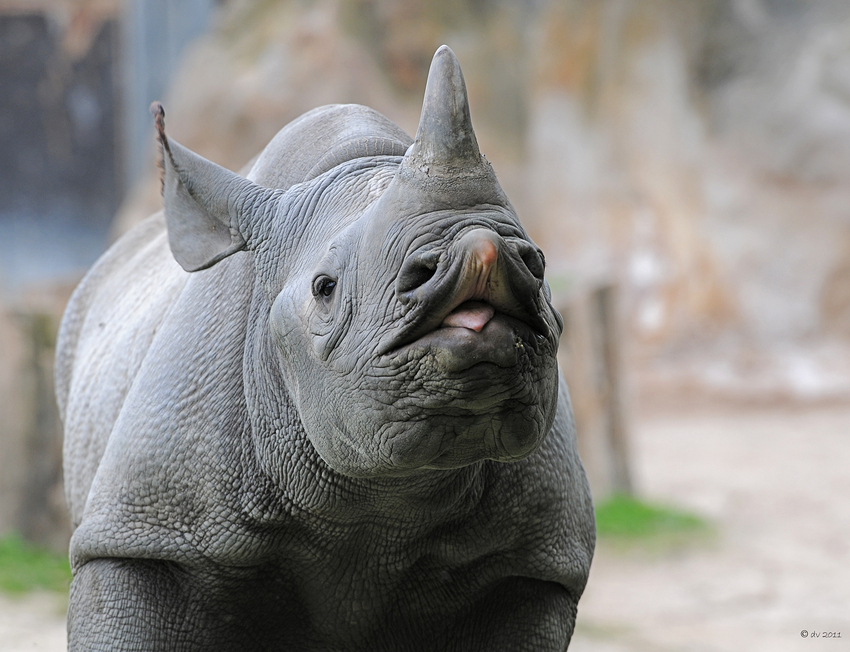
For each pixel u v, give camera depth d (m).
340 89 66.12
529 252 7.68
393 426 8.02
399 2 70.31
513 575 10.88
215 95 65.94
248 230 10.03
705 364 58.88
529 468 10.53
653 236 63.12
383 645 11.22
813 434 48.03
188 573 10.54
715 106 68.50
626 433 34.44
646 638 23.36
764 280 63.12
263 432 10.02
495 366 7.61
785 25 69.50
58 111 84.81
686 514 33.00
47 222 84.81
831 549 30.88
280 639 11.11
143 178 65.25
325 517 10.12
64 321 15.81
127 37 82.00
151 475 10.41
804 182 65.31
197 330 10.79
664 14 67.56
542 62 67.94
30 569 24.95
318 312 8.66
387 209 7.91
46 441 27.22
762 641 23.36
